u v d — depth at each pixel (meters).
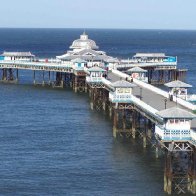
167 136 56.38
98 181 61.44
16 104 112.00
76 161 69.19
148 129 76.00
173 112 57.03
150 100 80.25
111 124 91.88
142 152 73.12
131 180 61.72
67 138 81.62
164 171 61.06
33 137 82.38
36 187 59.50
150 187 59.38
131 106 80.25
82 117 98.00
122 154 72.25
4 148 75.56
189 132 56.34
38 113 102.06
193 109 71.44
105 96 103.81
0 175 63.38
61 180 61.78
